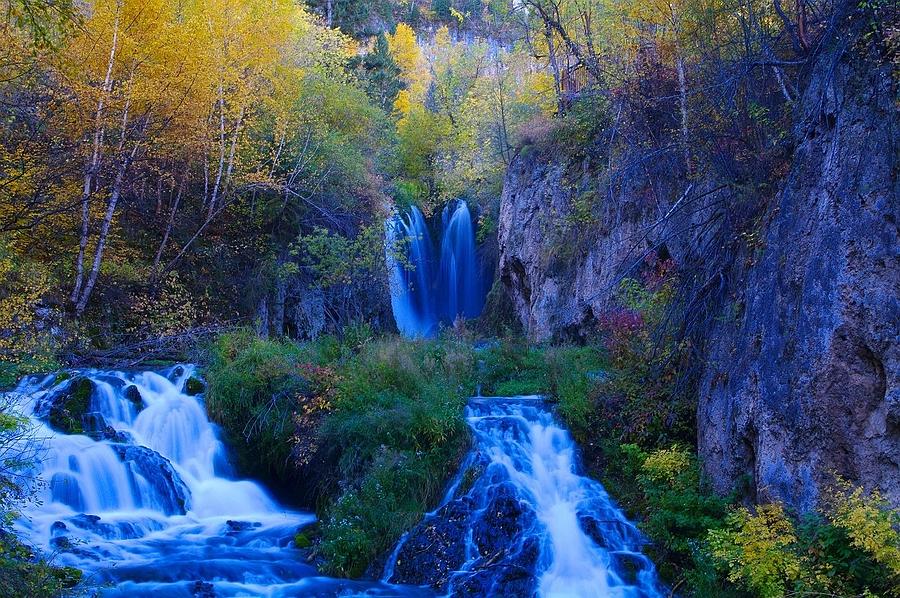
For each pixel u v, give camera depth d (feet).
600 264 50.29
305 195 68.54
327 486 33.76
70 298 47.32
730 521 22.47
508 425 34.96
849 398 20.40
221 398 38.09
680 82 39.52
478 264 90.38
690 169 37.83
